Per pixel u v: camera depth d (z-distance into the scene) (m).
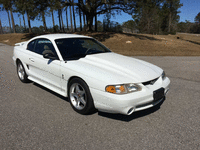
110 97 2.78
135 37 21.66
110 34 22.98
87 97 3.09
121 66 3.37
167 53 12.63
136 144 2.44
